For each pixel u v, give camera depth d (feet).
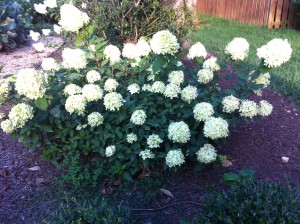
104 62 11.66
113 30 18.39
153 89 10.43
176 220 9.11
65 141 10.92
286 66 19.15
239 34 26.78
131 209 9.50
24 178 10.76
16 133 10.36
